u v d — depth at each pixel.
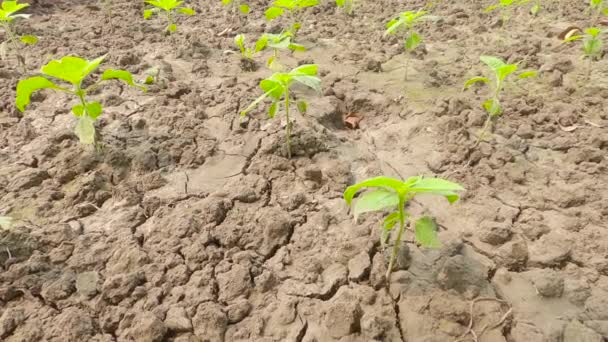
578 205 2.57
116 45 4.73
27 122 3.30
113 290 2.06
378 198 1.77
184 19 5.63
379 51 4.56
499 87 2.86
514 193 2.69
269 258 2.31
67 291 2.08
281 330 1.95
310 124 3.32
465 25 5.28
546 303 2.04
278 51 4.64
